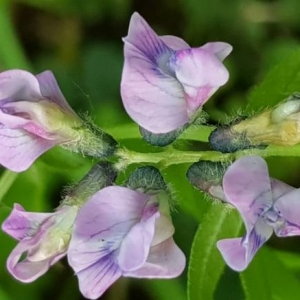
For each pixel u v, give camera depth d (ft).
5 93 0.43
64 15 0.62
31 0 0.61
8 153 0.44
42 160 0.52
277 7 0.60
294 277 0.51
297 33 0.60
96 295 0.41
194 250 0.49
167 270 0.42
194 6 0.61
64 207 0.45
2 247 0.55
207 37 0.60
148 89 0.41
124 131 0.50
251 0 0.60
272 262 0.51
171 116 0.41
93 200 0.41
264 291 0.50
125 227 0.41
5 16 0.58
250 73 0.59
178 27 0.62
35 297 0.58
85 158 0.52
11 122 0.43
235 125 0.44
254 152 0.45
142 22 0.41
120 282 0.59
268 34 0.60
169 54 0.41
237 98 0.59
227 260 0.39
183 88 0.41
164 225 0.42
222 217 0.48
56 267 0.58
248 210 0.40
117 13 0.62
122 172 0.49
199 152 0.46
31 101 0.44
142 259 0.40
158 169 0.45
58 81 0.60
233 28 0.60
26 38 0.63
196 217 0.50
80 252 0.41
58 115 0.44
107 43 0.61
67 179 0.54
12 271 0.44
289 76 0.49
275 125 0.44
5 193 0.52
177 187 0.50
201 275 0.49
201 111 0.45
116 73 0.60
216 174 0.45
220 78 0.41
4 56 0.58
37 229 0.44
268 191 0.40
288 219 0.40
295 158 0.55
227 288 0.57
